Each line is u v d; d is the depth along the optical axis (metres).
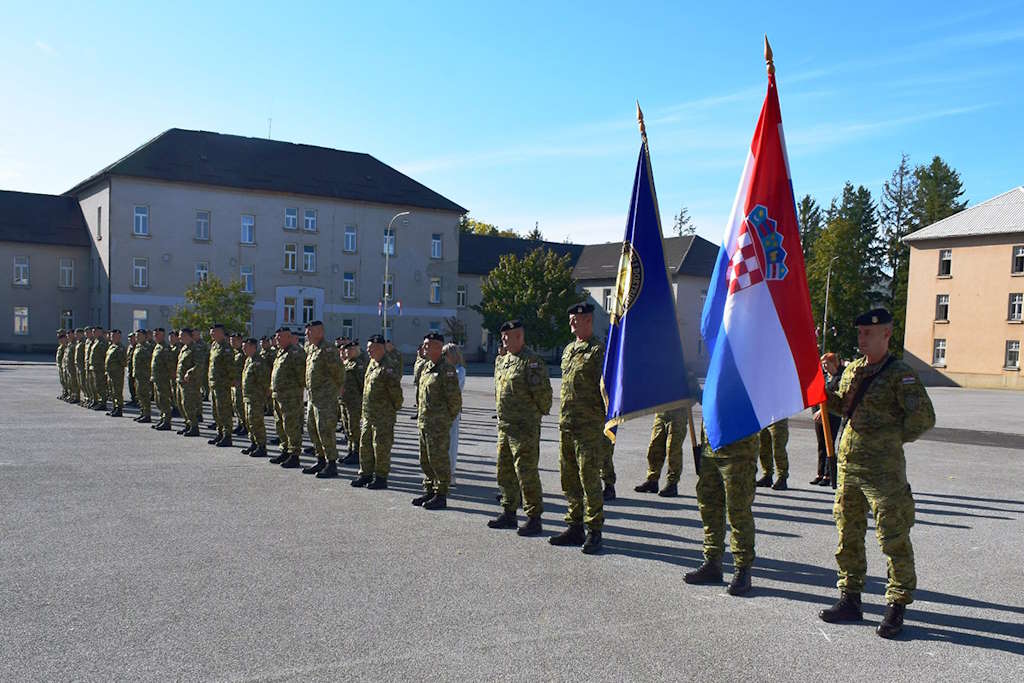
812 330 6.00
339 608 5.43
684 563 6.83
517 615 5.39
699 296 57.06
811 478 11.58
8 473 10.23
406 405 21.53
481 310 56.53
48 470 10.51
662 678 4.43
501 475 7.93
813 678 4.47
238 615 5.25
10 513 8.04
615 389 6.86
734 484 6.01
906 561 5.19
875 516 5.27
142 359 16.31
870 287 73.62
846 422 5.48
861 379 5.41
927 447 15.69
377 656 4.63
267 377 12.23
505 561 6.71
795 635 5.15
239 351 17.11
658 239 7.11
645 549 7.27
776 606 5.73
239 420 15.14
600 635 5.06
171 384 15.87
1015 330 45.22
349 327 54.88
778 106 6.17
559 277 55.19
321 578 6.09
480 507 8.94
